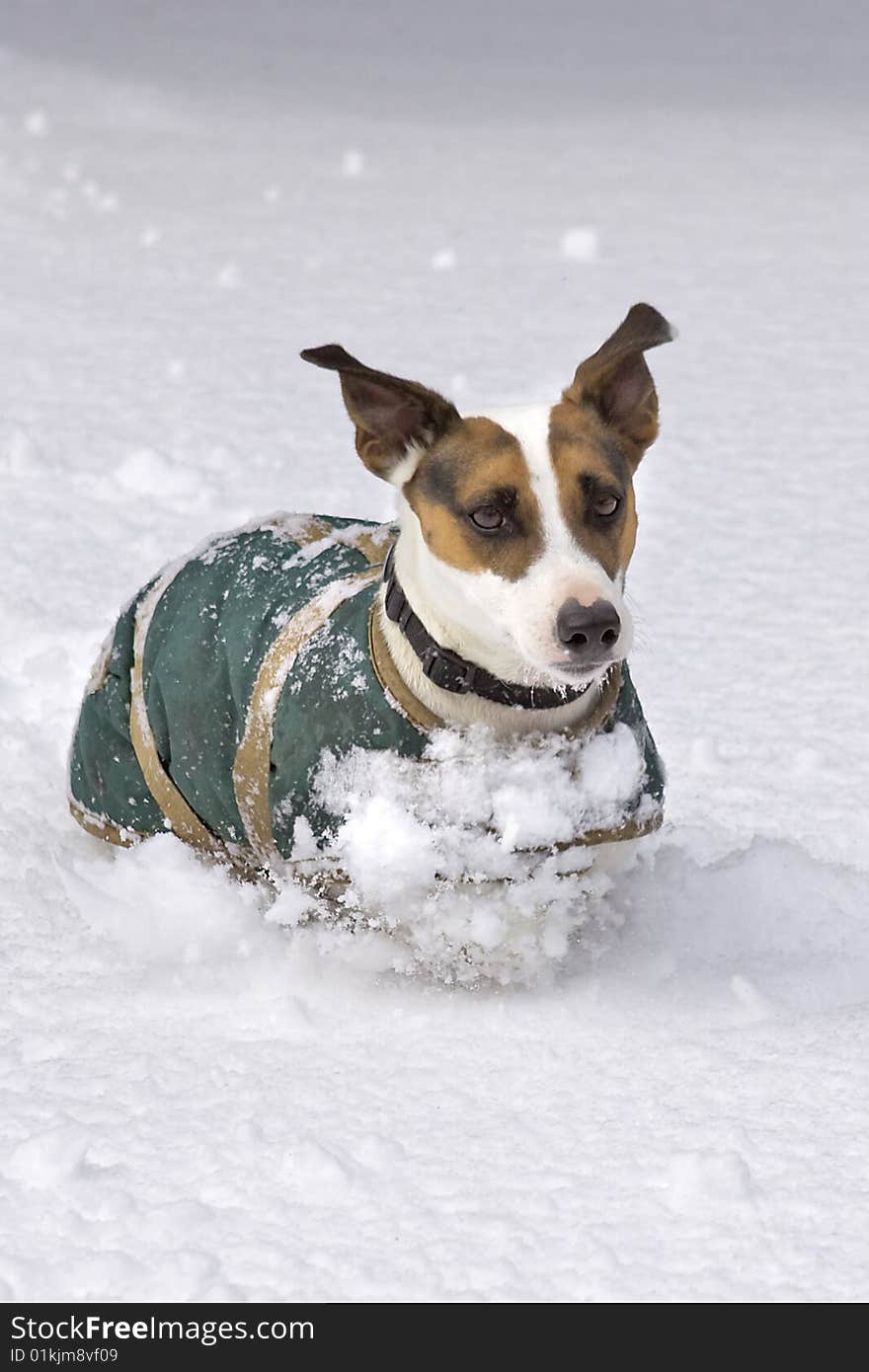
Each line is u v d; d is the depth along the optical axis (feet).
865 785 30.27
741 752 31.35
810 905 26.18
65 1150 19.93
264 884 26.12
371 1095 21.44
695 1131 20.40
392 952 24.73
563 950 24.44
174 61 104.68
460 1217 18.86
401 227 68.95
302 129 88.74
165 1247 18.48
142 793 26.86
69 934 25.71
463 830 23.13
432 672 22.86
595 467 22.58
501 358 52.03
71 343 52.90
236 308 57.21
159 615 26.50
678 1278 17.90
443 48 113.60
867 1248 18.22
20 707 32.86
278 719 23.85
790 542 39.75
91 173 77.05
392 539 26.21
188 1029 23.25
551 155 83.56
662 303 58.29
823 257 64.59
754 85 101.60
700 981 24.66
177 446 44.57
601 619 21.26
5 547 39.11
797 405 48.34
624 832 23.91
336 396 48.62
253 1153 20.06
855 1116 20.61
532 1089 21.58
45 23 113.29
